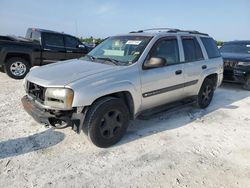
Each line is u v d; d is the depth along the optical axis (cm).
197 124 498
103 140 374
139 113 429
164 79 448
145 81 414
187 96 527
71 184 296
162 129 463
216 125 498
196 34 561
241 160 365
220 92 798
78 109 344
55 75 374
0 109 527
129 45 450
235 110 602
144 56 419
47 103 352
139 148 388
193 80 523
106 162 345
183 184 304
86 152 368
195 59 535
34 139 400
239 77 802
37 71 411
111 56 448
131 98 400
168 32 489
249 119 542
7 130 428
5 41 827
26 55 866
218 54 623
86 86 345
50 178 305
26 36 1007
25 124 455
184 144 408
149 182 305
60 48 948
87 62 436
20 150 366
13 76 851
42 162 338
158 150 384
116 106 377
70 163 339
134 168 334
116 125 386
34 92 385
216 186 303
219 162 356
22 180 299
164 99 468
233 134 457
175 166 342
